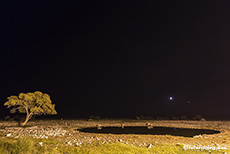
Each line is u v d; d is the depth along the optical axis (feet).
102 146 61.00
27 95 116.67
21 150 48.24
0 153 45.27
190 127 132.87
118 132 105.91
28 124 141.18
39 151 49.65
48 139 73.97
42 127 121.29
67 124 146.51
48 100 120.57
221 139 80.79
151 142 70.85
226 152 56.08
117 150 55.88
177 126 138.00
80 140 74.13
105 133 100.58
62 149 55.52
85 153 51.44
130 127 132.26
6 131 97.55
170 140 76.07
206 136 89.40
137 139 78.07
